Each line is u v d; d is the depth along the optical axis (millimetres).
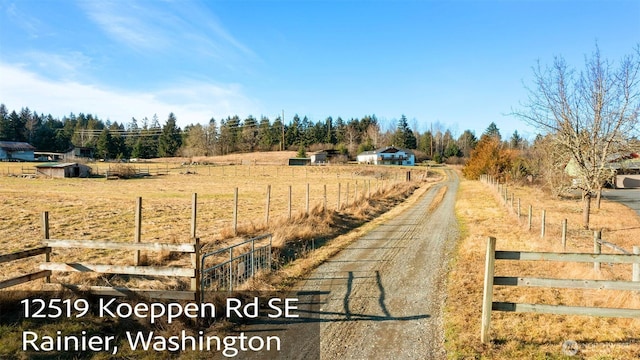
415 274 10617
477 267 11094
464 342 6340
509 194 36031
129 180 54844
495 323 7027
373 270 11039
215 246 12375
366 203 25438
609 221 21562
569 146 17219
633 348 5938
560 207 27625
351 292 9125
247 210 24719
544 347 6082
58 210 22297
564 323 6938
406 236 16406
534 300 8195
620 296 7648
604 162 17188
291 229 14742
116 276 8680
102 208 23766
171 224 18453
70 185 43688
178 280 8797
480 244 14266
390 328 7086
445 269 11117
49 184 44312
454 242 15188
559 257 6121
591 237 16625
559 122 17219
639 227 19750
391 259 12328
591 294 8320
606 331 6555
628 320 6941
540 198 33156
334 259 12312
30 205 24312
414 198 35125
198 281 7406
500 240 15117
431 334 6809
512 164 51094
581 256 6113
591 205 28891
